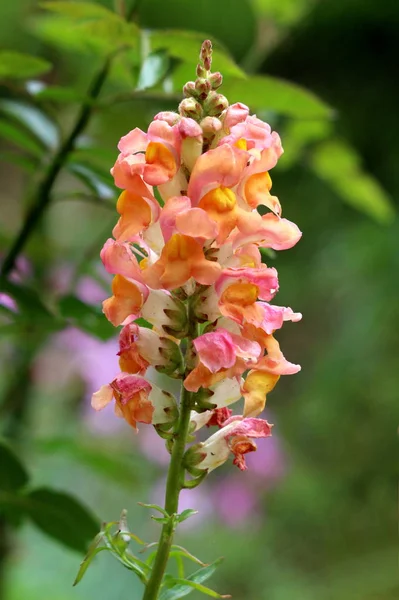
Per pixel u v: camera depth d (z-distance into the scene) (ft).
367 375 6.98
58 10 2.53
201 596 5.99
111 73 2.75
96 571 5.30
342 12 7.18
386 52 7.48
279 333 8.06
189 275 1.98
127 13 2.79
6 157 2.74
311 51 7.57
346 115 7.58
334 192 7.67
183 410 2.07
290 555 6.55
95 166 2.68
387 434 6.84
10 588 4.02
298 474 6.93
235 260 2.05
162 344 2.06
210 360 1.98
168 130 1.99
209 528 6.51
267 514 6.81
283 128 3.47
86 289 3.53
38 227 3.21
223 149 1.96
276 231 2.00
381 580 5.87
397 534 6.53
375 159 7.49
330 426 7.08
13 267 2.73
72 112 3.40
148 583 2.03
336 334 7.48
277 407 7.92
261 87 2.63
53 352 4.66
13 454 2.57
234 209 1.98
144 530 5.54
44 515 2.61
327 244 7.58
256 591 6.09
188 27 6.78
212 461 2.07
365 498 6.83
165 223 1.97
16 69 2.65
